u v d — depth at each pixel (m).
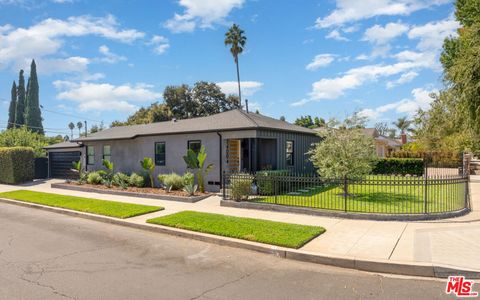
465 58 9.20
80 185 18.83
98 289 5.04
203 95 45.91
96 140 21.39
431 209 10.20
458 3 18.00
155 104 45.25
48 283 5.28
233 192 12.18
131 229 9.20
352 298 4.73
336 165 12.84
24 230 9.17
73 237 8.34
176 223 8.97
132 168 20.14
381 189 14.78
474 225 8.44
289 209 10.55
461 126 9.92
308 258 6.41
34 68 64.12
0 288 5.08
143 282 5.33
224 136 15.91
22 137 29.16
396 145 49.50
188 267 6.07
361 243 7.07
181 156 17.52
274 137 16.70
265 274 5.72
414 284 5.26
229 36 44.97
